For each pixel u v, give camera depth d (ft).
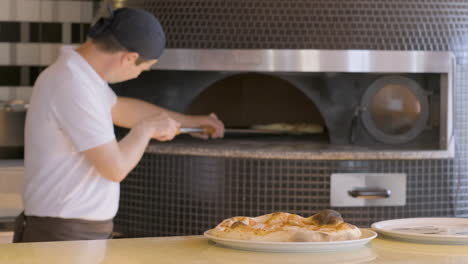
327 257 4.10
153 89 11.62
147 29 7.09
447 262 4.02
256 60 10.67
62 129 6.97
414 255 4.21
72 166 7.05
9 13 13.19
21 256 4.09
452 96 11.02
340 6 10.73
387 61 10.74
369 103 11.34
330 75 11.30
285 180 10.57
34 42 13.32
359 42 10.72
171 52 10.89
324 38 10.66
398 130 11.47
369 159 10.67
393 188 10.78
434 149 11.11
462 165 11.17
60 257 4.07
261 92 13.62
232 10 10.78
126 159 7.18
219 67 10.75
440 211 11.06
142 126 7.52
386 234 4.75
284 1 10.71
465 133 11.18
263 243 4.16
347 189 10.63
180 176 10.98
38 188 7.07
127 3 11.62
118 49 7.09
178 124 7.89
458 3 11.11
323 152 10.50
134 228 11.49
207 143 11.55
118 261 3.96
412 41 10.85
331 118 11.43
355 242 4.27
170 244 4.49
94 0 13.48
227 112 13.62
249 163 10.62
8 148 12.55
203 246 4.42
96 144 6.89
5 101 13.17
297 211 10.61
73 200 7.06
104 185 7.22
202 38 10.83
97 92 7.03
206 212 10.85
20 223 7.31
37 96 7.02
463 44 11.07
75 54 7.05
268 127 12.85
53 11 13.34
